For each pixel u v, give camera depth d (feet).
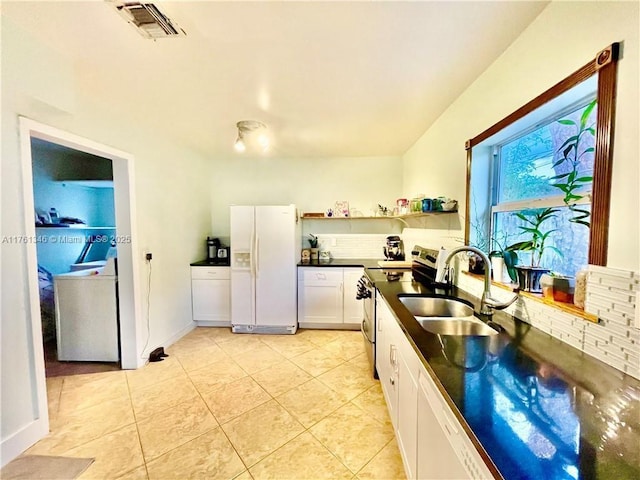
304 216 12.25
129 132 7.97
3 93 4.52
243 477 4.63
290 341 10.26
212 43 4.72
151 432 5.65
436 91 6.42
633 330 2.77
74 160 11.26
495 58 5.15
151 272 8.92
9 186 4.91
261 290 10.92
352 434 5.57
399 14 4.07
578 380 2.79
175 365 8.46
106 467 4.83
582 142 3.88
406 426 4.35
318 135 9.66
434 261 7.25
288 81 5.99
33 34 4.57
